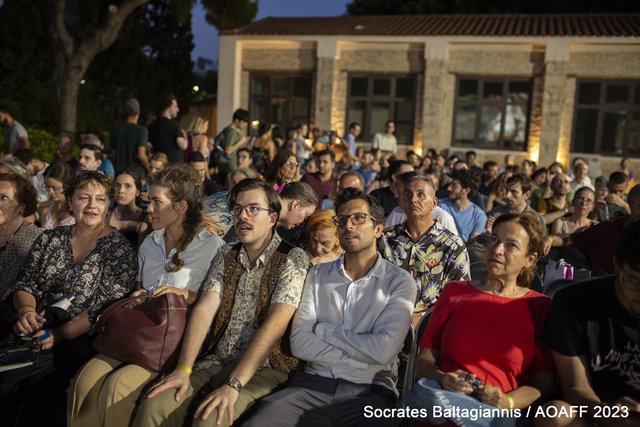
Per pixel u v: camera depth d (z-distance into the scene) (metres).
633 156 14.86
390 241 3.95
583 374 2.48
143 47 21.45
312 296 3.04
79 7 19.86
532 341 2.65
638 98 14.60
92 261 3.46
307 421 2.74
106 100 20.31
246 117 8.87
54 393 3.21
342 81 16.20
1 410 3.20
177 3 14.80
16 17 18.88
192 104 23.28
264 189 3.05
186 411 2.78
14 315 3.48
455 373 2.55
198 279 3.37
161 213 3.36
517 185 5.47
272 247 3.09
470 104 15.64
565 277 4.08
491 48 15.18
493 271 2.70
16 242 3.83
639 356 2.37
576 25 15.66
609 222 4.09
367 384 2.88
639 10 21.88
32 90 18.45
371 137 16.27
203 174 7.21
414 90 15.82
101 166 7.13
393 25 16.95
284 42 16.28
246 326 3.01
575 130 15.12
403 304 2.91
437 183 7.35
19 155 6.98
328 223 3.58
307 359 2.90
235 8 15.25
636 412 2.27
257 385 2.89
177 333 2.97
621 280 2.33
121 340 2.95
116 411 2.84
